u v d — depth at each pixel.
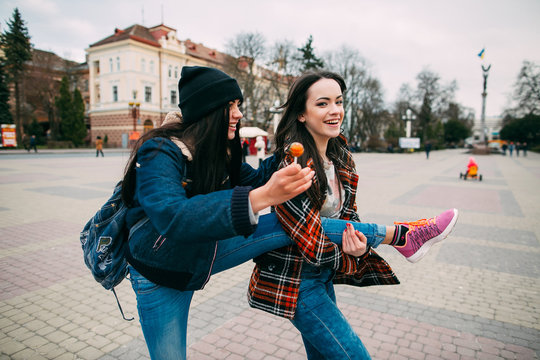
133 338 2.82
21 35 35.12
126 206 1.33
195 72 1.27
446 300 3.63
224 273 4.33
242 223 0.92
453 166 23.73
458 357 2.64
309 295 1.46
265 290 1.44
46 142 41.34
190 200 0.97
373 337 2.92
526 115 43.62
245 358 2.61
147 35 42.47
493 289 3.91
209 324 3.09
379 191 11.23
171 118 1.40
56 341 2.77
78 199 8.63
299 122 1.61
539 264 4.69
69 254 4.76
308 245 1.31
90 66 43.47
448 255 5.06
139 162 1.13
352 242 1.38
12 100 42.16
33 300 3.46
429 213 8.01
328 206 1.60
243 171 1.61
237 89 1.31
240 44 34.00
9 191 9.62
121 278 1.46
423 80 51.91
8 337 2.81
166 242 1.22
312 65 36.81
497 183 13.91
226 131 1.28
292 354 2.66
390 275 1.66
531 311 3.39
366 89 44.50
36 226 6.14
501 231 6.43
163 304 1.30
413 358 2.63
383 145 50.09
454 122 75.50
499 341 2.87
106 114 42.16
